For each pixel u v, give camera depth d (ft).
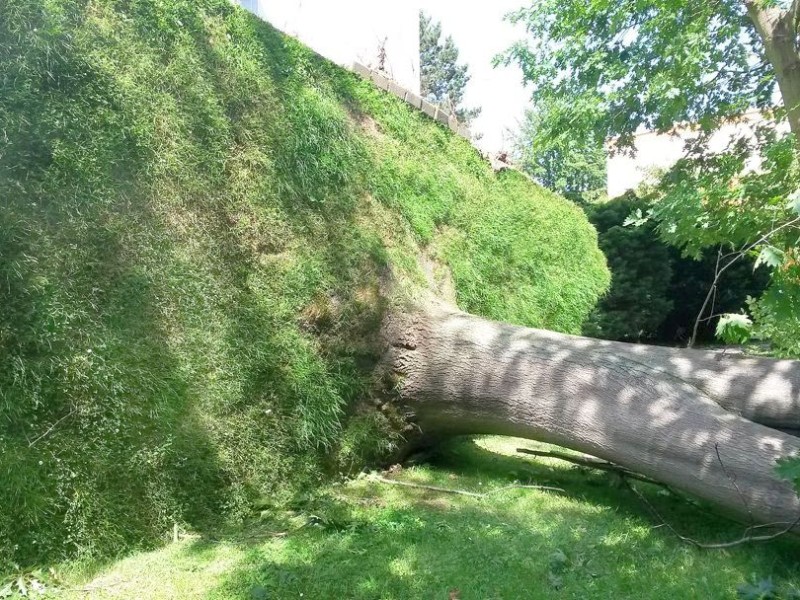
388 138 21.65
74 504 10.33
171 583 9.92
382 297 16.63
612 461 13.67
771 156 18.30
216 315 13.39
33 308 10.51
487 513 13.29
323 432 14.60
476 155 27.66
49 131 11.39
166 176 13.14
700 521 13.03
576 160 82.53
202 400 12.70
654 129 29.45
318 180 16.69
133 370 11.60
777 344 18.89
